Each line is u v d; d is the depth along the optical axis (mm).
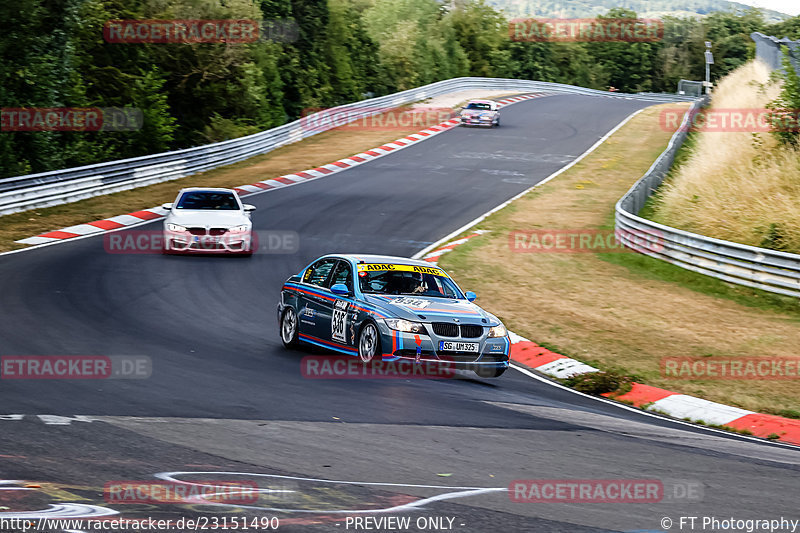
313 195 43344
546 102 89500
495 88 99250
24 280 23562
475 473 10016
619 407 15750
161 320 20188
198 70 60438
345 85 84125
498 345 16469
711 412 15562
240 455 10188
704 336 21875
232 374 15344
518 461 10734
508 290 26875
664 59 161625
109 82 54625
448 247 33031
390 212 39812
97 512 7762
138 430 11133
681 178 41438
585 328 22344
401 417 12812
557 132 69875
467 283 27531
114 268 26219
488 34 124875
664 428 13984
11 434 10492
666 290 27688
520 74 133000
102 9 53812
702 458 11680
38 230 32156
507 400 14961
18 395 12812
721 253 28375
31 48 45781
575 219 39656
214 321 20656
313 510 8172
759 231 30828
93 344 17141
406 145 61438
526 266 30500
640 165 56656
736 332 22391
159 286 24125
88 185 40062
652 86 162125
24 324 18578
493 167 54000
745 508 9211
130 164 43406
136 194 42031
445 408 13703
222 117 62656
